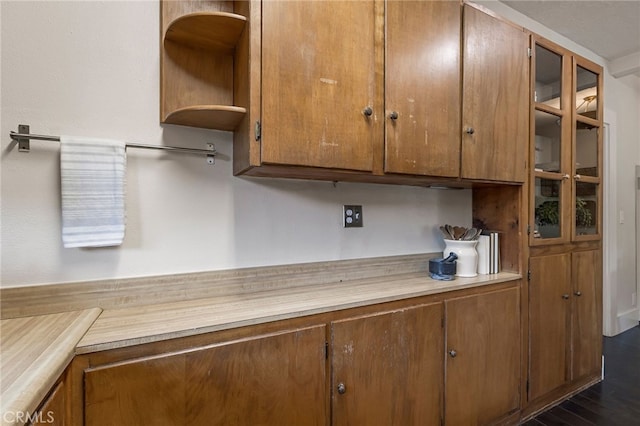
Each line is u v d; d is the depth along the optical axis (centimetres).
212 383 96
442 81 145
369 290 140
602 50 288
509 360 169
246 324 102
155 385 89
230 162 136
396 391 131
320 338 114
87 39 112
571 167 203
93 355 83
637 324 336
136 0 119
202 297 128
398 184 176
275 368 105
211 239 132
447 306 147
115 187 109
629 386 214
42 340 83
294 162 111
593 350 216
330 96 118
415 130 138
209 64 128
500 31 167
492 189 192
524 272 178
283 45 110
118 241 110
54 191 107
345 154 121
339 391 117
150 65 121
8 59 102
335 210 161
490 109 162
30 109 104
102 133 114
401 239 182
